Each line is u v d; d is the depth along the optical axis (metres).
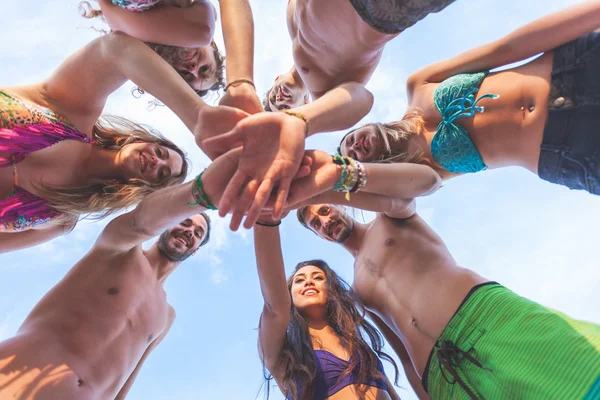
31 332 0.99
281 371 1.11
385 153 1.12
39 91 1.02
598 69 0.88
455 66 1.07
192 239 1.35
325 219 1.28
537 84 0.95
